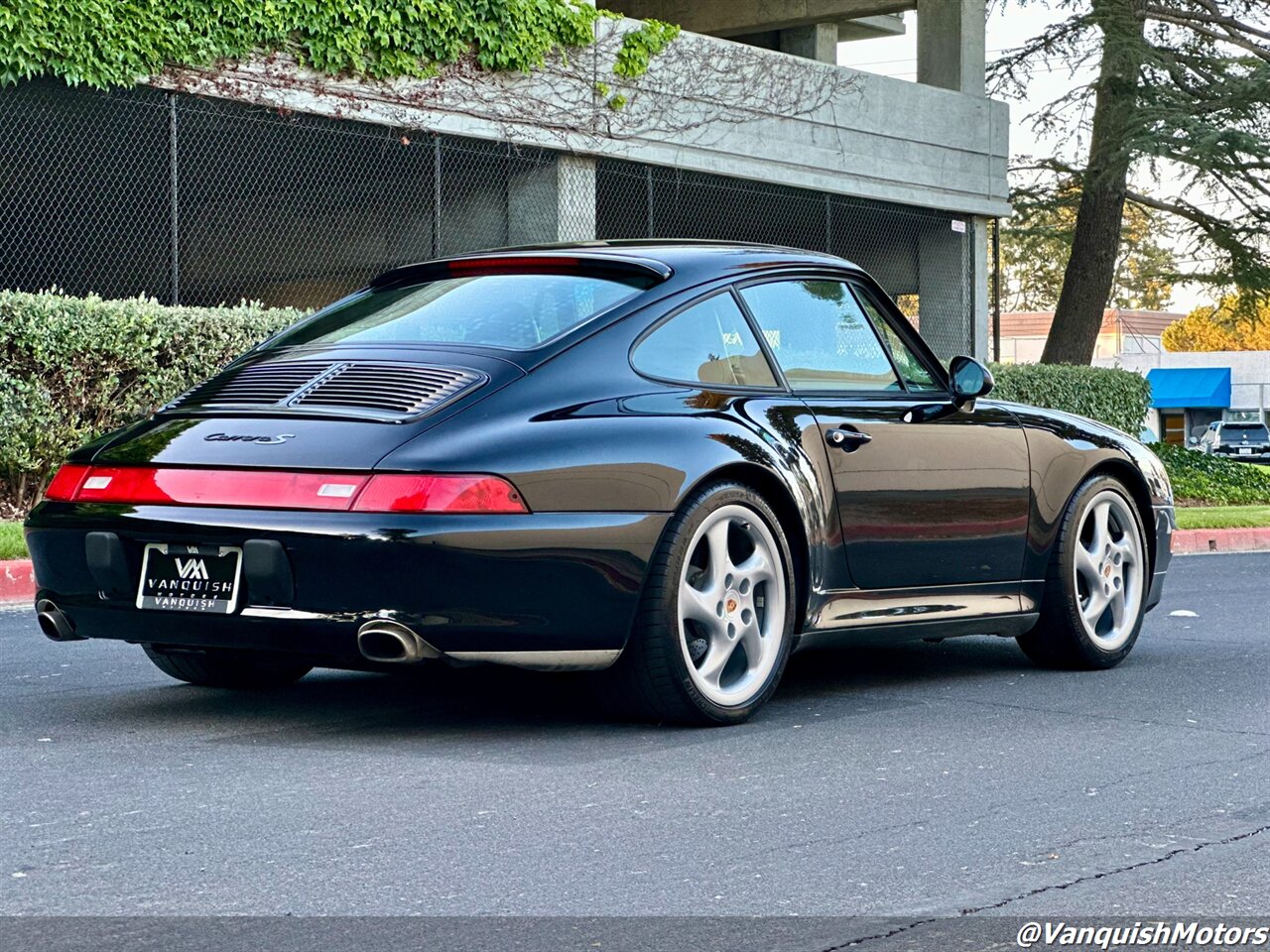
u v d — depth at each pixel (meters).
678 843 3.46
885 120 21.08
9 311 10.68
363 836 3.48
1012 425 5.73
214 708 5.04
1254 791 4.05
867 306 5.53
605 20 17.47
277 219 17.66
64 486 4.61
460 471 4.20
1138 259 33.41
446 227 16.73
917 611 5.36
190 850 3.35
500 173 17.09
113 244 16.38
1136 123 23.36
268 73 14.58
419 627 4.16
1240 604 8.77
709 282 5.01
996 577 5.66
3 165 14.70
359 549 4.11
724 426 4.72
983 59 22.67
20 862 3.25
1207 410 65.88
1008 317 64.19
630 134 17.78
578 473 4.34
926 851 3.43
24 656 6.12
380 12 15.23
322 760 4.27
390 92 15.53
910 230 22.06
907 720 4.99
